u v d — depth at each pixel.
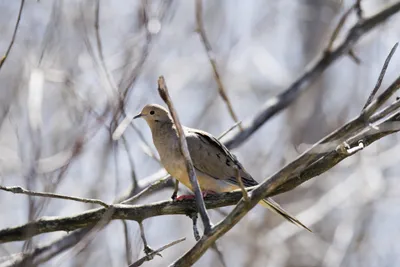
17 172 14.48
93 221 9.14
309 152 7.71
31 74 11.59
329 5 19.11
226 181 11.51
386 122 8.42
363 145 8.51
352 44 14.65
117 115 8.51
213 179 11.45
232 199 9.63
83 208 13.96
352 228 16.56
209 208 9.62
